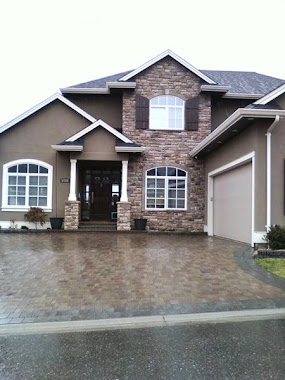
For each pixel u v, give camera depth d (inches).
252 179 391.9
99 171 644.1
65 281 247.8
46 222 575.2
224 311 189.8
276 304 200.7
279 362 131.8
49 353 140.6
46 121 587.5
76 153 562.6
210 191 565.0
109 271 277.4
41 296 214.4
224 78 737.0
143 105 605.3
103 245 407.8
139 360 134.0
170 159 604.7
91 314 185.0
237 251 364.2
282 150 379.2
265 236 360.5
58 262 309.7
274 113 357.1
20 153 580.7
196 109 610.2
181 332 162.4
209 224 557.3
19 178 581.9
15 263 305.1
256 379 119.6
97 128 568.7
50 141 585.6
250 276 261.7
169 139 606.2
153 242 438.3
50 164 582.6
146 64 601.3
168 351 141.8
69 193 579.5
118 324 172.6
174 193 606.2
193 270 281.3
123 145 558.6
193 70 607.5
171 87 610.2
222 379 119.6
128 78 603.5
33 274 267.6
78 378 120.8
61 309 192.1
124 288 231.6
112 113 650.2
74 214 553.9
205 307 195.9
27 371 125.8
